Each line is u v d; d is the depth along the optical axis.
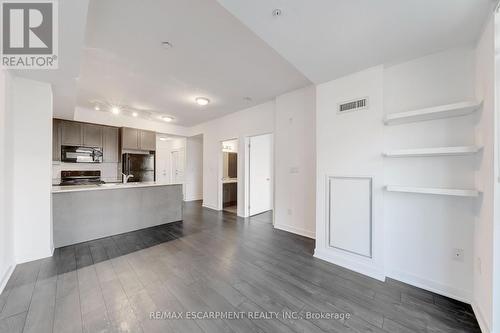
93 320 1.57
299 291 1.99
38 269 2.32
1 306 1.71
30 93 2.49
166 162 7.84
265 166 5.49
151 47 2.33
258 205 5.22
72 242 3.09
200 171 7.45
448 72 1.94
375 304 1.80
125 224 3.67
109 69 2.83
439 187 1.97
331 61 2.18
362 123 2.35
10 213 2.25
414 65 2.12
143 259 2.62
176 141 7.50
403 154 2.02
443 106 1.78
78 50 1.89
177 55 2.49
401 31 1.71
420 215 2.07
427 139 2.04
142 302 1.79
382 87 2.23
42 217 2.59
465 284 1.84
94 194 3.32
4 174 2.04
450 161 1.92
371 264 2.29
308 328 1.53
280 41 1.86
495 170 1.42
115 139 5.25
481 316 1.56
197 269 2.38
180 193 4.52
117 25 1.96
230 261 2.59
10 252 2.24
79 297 1.84
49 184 2.64
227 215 5.05
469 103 1.67
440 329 1.53
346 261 2.46
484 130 1.58
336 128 2.56
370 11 1.49
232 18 1.88
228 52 2.43
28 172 2.48
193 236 3.51
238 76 3.07
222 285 2.06
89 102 4.25
